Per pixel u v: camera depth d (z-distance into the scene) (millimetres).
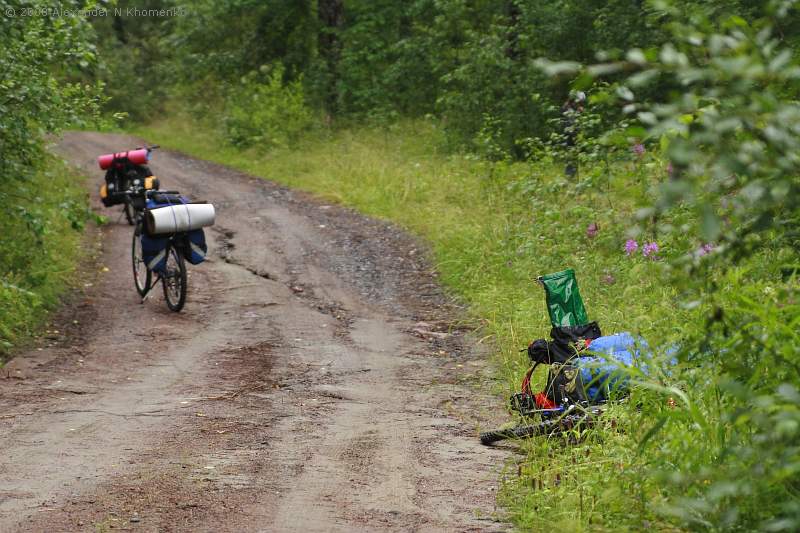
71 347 10422
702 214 2836
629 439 4895
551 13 21359
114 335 10984
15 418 7406
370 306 12680
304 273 14578
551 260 11703
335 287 13758
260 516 4918
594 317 9102
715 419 4156
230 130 30594
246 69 33594
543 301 10648
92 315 12047
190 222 11875
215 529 4699
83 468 5891
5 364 9531
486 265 13148
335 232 17453
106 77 44469
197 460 6078
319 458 6152
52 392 8438
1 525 4770
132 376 9109
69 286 13547
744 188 2715
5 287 10641
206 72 35156
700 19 2838
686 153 2629
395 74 28875
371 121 28812
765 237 3490
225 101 34031
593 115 13031
